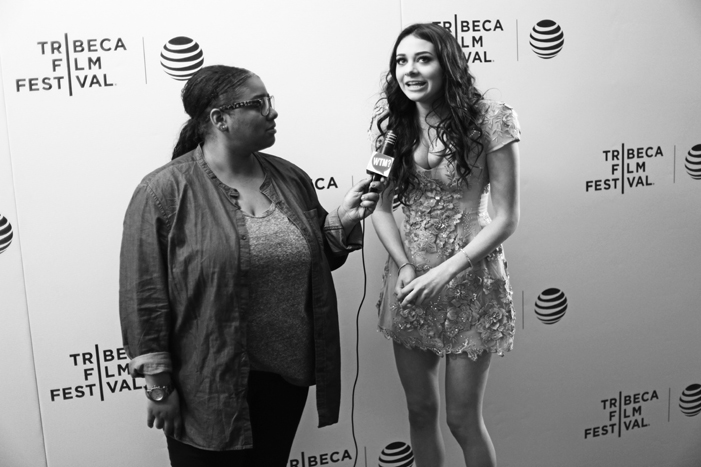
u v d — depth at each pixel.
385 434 2.68
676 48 2.77
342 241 2.08
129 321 1.81
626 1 2.69
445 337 2.16
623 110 2.74
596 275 2.81
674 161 2.84
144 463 2.48
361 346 2.61
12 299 2.29
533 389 2.79
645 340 2.92
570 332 2.81
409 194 2.16
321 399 2.00
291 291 1.91
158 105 2.31
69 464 2.41
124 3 2.25
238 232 1.83
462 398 2.20
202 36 2.32
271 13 2.37
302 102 2.43
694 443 3.04
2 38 2.17
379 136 2.19
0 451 2.35
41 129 2.24
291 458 2.61
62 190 2.28
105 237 2.33
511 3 2.57
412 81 2.03
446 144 2.03
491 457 2.28
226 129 1.86
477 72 2.56
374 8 2.45
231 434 1.85
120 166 2.31
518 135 2.05
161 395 1.84
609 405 2.90
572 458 2.89
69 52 2.22
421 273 2.16
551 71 2.64
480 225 2.15
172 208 1.81
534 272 2.73
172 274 1.81
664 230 2.87
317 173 2.48
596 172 2.75
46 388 2.35
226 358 1.83
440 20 2.51
